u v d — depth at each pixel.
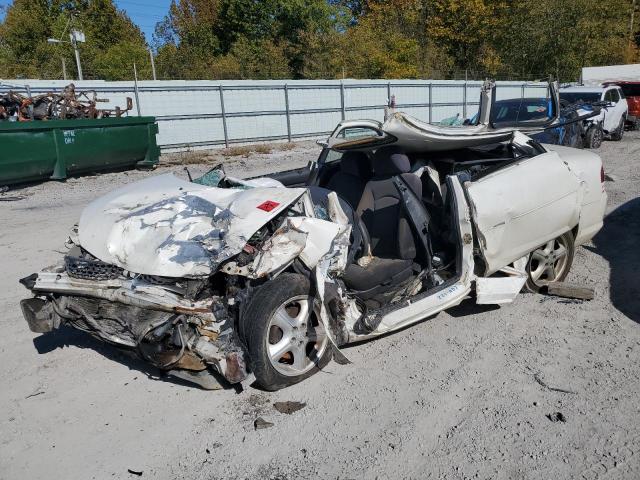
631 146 16.05
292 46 33.62
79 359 4.10
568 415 3.21
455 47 37.56
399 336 4.32
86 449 3.05
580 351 3.98
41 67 31.81
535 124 8.05
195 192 4.02
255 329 3.28
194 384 3.69
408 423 3.19
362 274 4.07
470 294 4.94
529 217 4.58
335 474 2.79
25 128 11.13
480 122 6.55
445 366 3.83
